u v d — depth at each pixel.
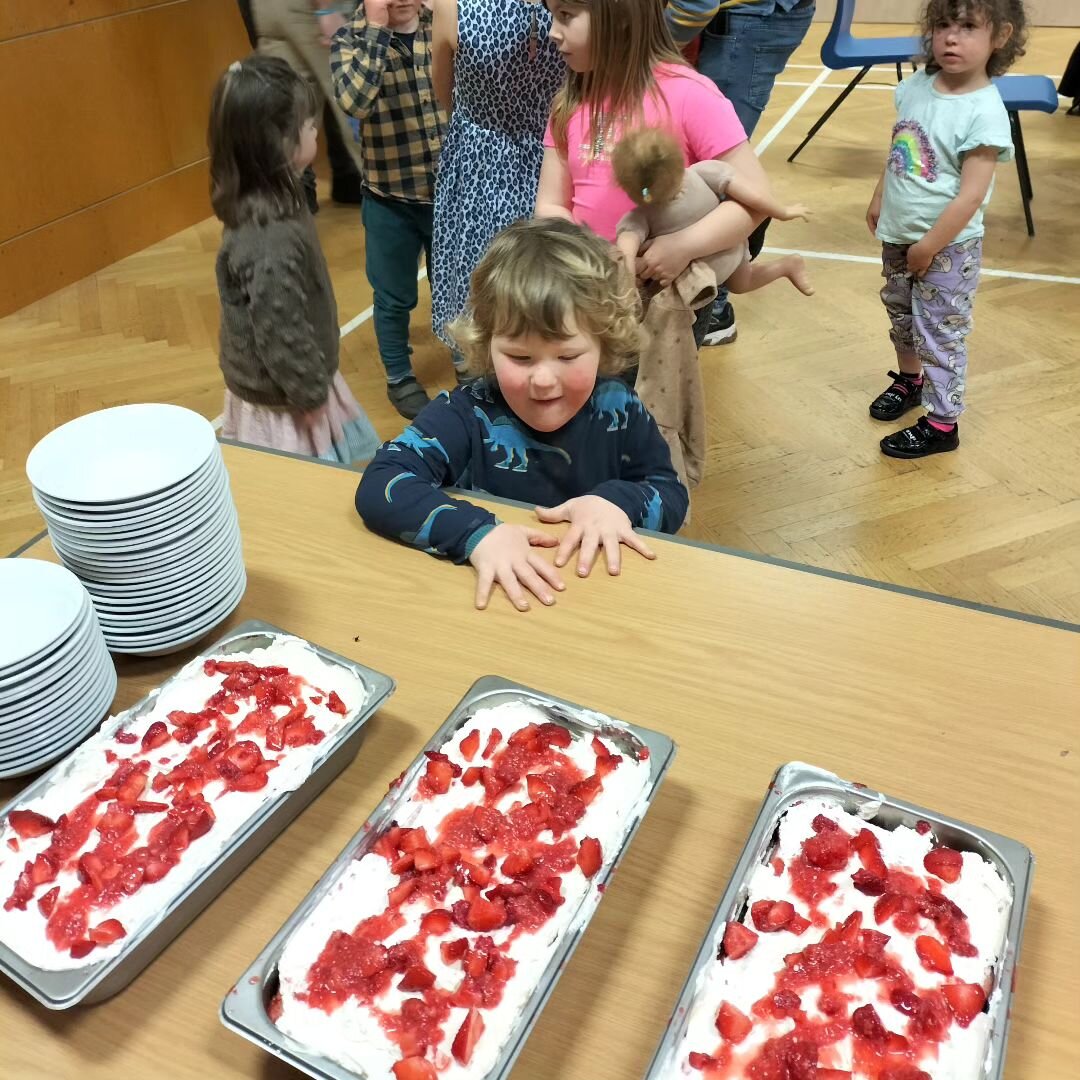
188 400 2.76
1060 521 2.12
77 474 0.88
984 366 2.69
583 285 1.02
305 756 0.74
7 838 0.70
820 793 0.70
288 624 0.95
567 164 1.61
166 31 3.65
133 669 0.91
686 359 1.67
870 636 0.90
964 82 2.04
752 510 2.21
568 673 0.87
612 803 0.71
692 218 1.51
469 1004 0.59
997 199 3.70
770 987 0.60
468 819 0.71
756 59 2.48
